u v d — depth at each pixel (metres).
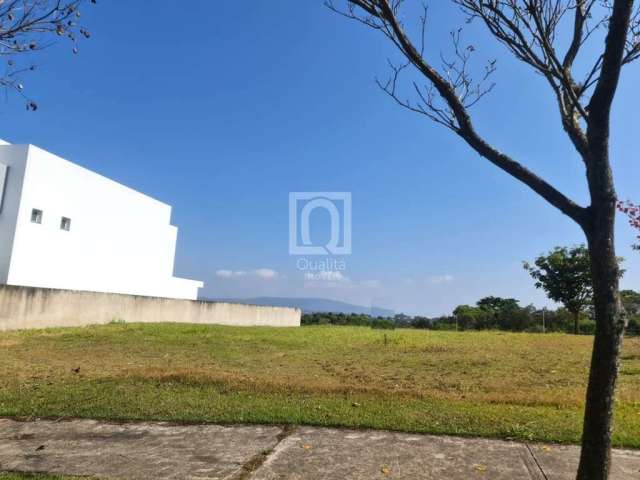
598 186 2.62
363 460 4.24
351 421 5.28
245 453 4.40
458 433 4.93
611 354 2.58
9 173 20.42
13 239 19.84
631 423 5.20
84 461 4.20
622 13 2.50
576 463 4.17
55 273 22.09
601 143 2.63
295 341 15.55
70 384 7.12
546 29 2.93
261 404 5.97
